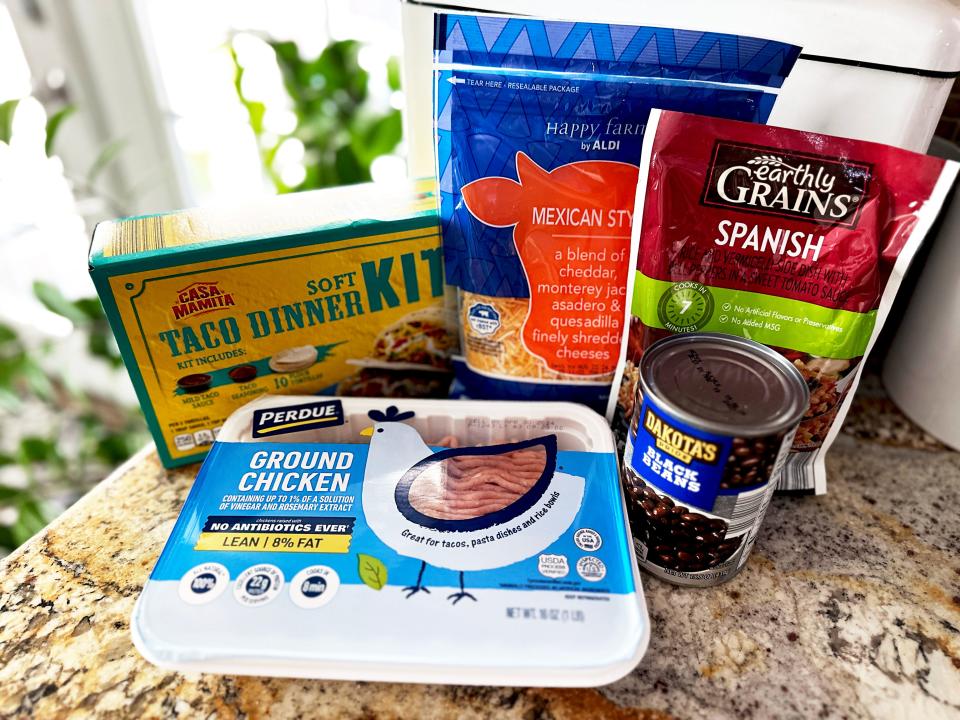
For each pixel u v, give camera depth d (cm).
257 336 64
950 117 74
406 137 72
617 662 47
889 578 58
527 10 61
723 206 55
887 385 76
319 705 49
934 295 67
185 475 69
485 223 61
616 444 67
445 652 47
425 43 65
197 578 51
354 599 50
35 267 134
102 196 124
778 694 50
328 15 117
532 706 49
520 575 51
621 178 58
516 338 67
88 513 64
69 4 116
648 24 58
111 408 144
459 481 58
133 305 58
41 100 124
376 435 62
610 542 54
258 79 116
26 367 126
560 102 56
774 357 53
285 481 58
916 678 51
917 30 51
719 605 55
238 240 58
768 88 55
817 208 53
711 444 47
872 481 66
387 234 62
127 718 49
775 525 62
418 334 69
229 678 51
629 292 61
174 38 123
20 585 58
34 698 50
